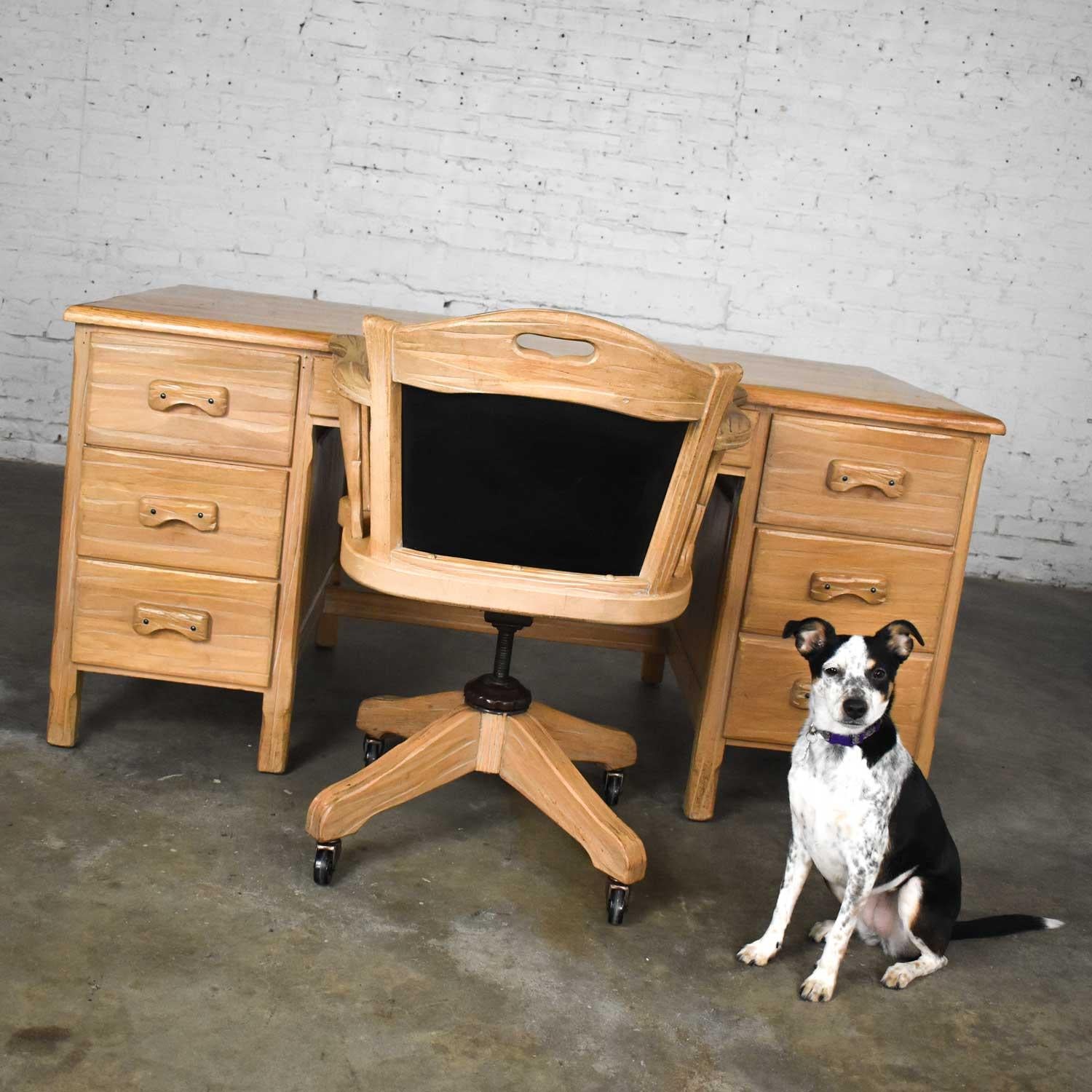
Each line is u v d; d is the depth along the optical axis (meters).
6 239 4.50
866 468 2.15
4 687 2.51
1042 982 1.89
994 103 4.50
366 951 1.71
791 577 2.20
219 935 1.70
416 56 4.43
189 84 4.41
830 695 1.72
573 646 3.39
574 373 1.64
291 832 2.05
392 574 1.74
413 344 1.64
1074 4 4.43
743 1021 1.67
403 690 2.85
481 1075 1.47
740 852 2.23
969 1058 1.65
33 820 1.96
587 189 4.55
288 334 2.07
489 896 1.92
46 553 3.51
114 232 4.52
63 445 4.67
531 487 1.73
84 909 1.72
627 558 1.79
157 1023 1.49
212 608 2.19
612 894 1.89
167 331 2.07
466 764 2.03
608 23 4.43
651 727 2.85
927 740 2.27
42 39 4.36
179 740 2.37
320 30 4.40
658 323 4.67
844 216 4.58
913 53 4.47
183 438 2.12
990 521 4.81
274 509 2.15
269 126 4.46
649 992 1.71
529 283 4.62
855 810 1.72
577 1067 1.51
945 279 4.64
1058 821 2.57
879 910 1.88
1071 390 4.71
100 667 2.21
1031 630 4.12
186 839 1.98
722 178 4.55
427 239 4.57
